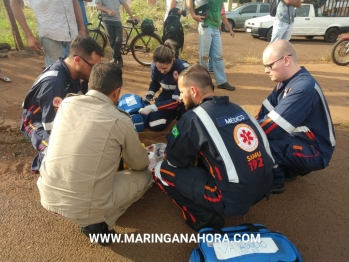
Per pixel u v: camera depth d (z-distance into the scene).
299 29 11.48
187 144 2.02
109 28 5.64
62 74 2.43
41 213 2.47
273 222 2.44
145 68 6.04
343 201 2.67
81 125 1.88
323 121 2.49
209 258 1.82
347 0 11.62
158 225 2.41
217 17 4.65
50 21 3.71
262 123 2.45
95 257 2.12
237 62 6.97
